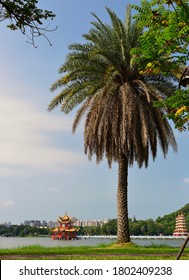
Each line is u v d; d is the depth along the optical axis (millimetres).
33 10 12453
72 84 28562
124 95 26625
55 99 28938
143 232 110250
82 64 27719
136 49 11438
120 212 29172
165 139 28484
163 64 11078
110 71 26406
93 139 28219
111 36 28922
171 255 17484
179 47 10469
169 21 9828
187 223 93188
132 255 17422
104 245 28047
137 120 27516
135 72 28984
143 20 10508
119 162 29828
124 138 26656
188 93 10312
